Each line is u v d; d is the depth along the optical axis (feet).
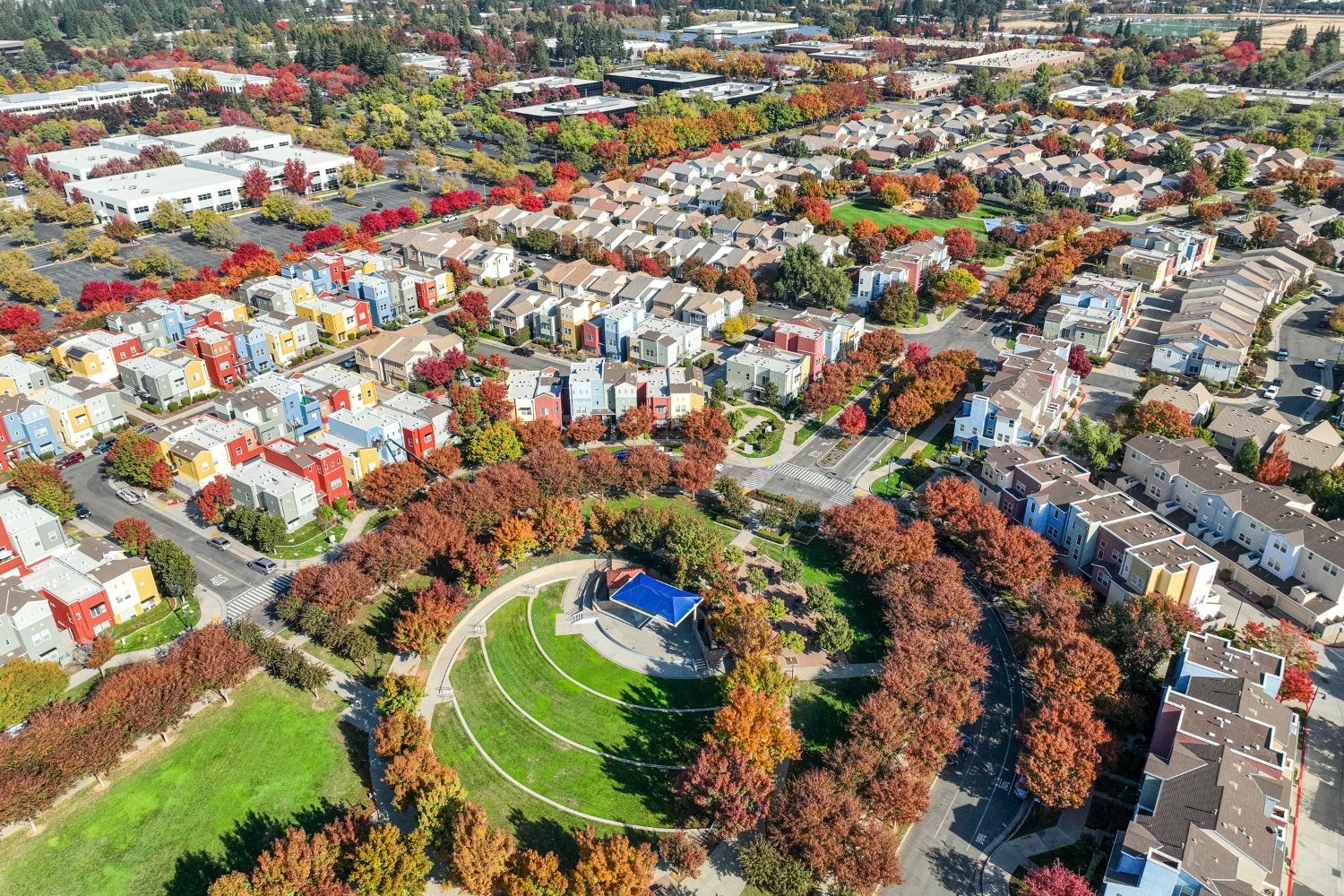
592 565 559.38
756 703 410.11
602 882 341.62
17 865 374.63
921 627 469.16
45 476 581.53
